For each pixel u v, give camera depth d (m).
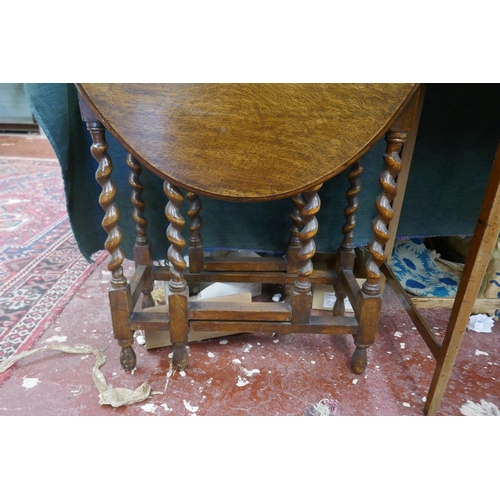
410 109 0.74
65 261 1.55
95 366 0.98
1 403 0.88
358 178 1.04
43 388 0.92
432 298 1.25
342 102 0.68
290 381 0.97
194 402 0.90
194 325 0.95
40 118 0.88
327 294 1.25
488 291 1.22
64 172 1.00
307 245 0.88
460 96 1.08
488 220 0.66
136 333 1.14
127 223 1.20
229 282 1.24
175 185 0.74
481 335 1.15
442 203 1.23
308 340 1.12
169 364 1.01
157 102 0.68
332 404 0.90
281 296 1.35
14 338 1.08
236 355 1.05
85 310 1.23
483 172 1.18
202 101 0.67
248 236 1.25
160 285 1.35
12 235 1.78
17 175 2.77
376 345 1.11
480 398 0.92
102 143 0.79
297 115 0.69
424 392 0.94
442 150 1.15
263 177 0.73
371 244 0.88
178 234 0.85
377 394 0.93
